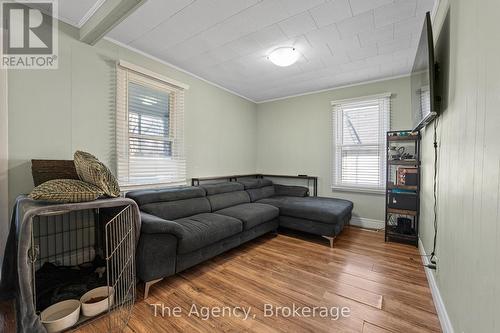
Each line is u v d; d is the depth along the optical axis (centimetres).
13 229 157
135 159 263
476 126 103
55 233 205
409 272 217
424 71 177
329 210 288
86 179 158
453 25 140
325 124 402
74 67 214
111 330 140
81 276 184
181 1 184
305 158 424
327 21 212
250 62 298
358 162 370
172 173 306
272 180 465
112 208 186
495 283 82
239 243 262
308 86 387
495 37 85
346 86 381
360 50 265
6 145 178
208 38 241
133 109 262
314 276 209
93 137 227
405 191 290
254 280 201
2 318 148
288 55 257
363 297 177
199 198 291
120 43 247
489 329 86
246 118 454
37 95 193
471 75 109
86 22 207
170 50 266
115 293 163
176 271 193
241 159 441
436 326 146
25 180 186
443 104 164
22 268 118
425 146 248
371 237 317
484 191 94
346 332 140
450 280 137
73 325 139
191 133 336
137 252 176
